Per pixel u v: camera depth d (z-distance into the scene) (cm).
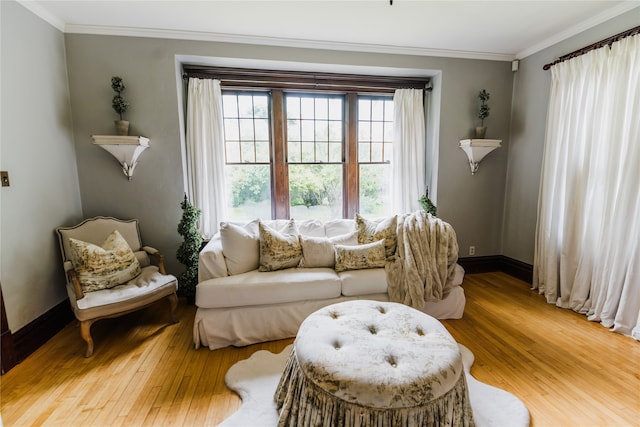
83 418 157
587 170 262
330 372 125
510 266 365
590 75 258
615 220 236
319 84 335
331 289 238
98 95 275
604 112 248
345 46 309
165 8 237
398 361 130
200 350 220
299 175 353
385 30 279
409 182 360
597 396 168
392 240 276
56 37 256
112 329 249
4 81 207
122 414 159
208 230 322
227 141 332
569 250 277
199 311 222
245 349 222
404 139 351
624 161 229
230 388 178
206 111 310
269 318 230
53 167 251
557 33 288
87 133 278
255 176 343
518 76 345
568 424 150
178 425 152
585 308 264
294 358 147
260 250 257
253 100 332
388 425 118
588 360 200
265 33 284
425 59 329
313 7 238
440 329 156
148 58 279
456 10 244
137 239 282
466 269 371
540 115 319
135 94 280
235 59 295
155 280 246
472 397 167
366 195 371
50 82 249
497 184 366
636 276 223
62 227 260
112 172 287
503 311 273
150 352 217
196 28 273
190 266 285
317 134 352
